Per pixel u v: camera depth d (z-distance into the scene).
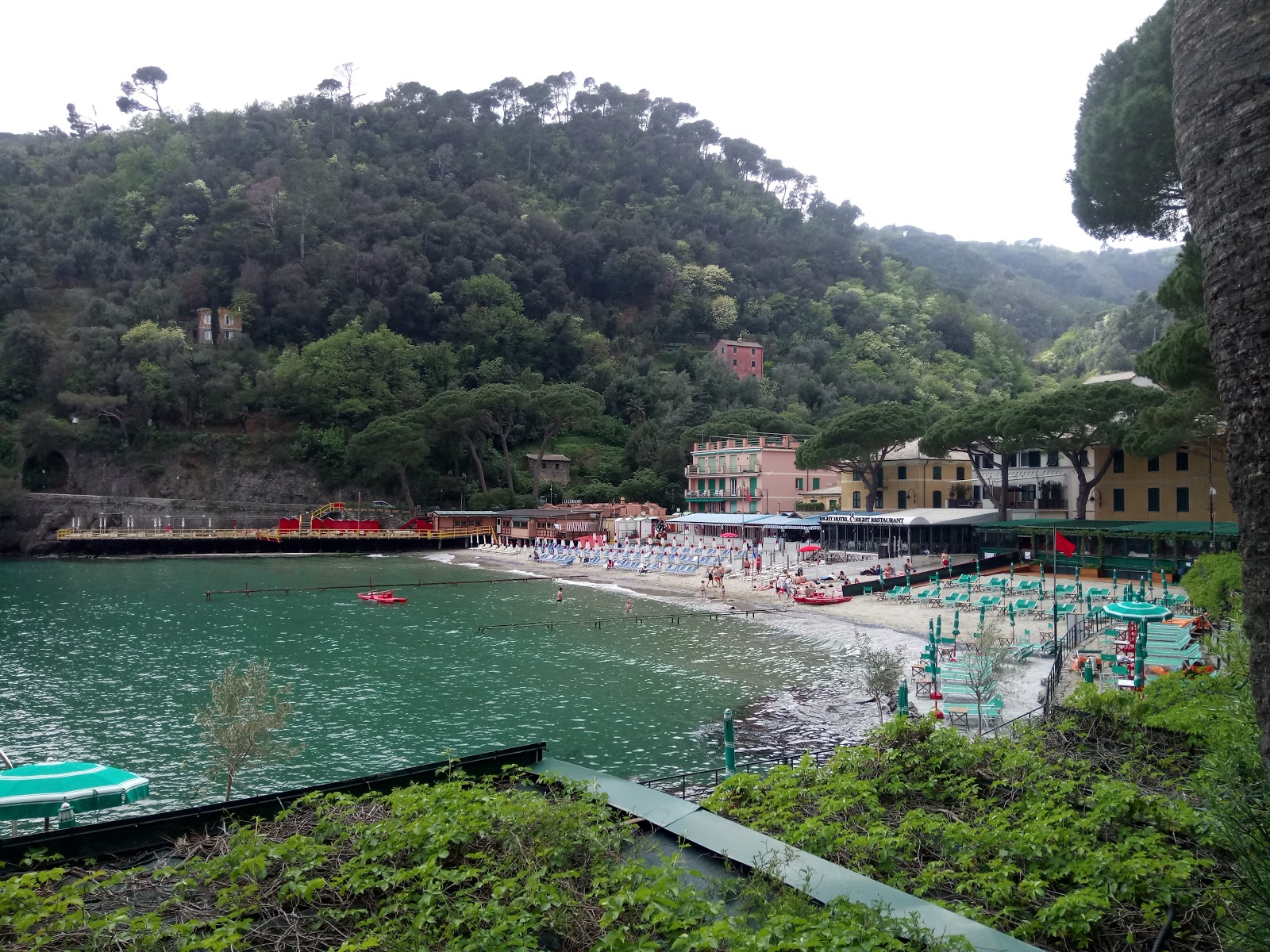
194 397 126.31
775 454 103.81
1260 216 6.03
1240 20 6.28
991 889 10.48
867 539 75.38
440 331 153.88
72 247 149.62
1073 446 59.69
